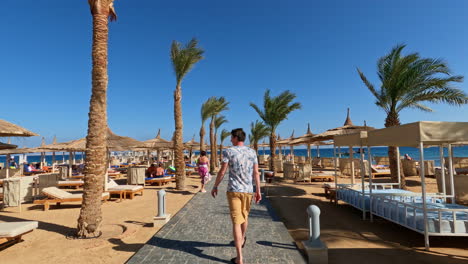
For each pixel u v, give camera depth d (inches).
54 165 818.8
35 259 168.9
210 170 861.2
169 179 577.6
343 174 704.4
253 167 152.1
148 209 319.3
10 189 321.1
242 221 146.7
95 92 217.9
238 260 145.4
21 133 299.4
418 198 282.2
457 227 183.8
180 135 486.9
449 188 313.0
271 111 705.0
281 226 232.8
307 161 927.0
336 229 238.8
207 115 810.2
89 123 216.8
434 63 421.1
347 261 167.3
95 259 167.8
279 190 468.4
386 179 608.7
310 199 387.2
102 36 221.1
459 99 428.1
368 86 510.0
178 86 492.7
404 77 433.7
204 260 156.6
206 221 249.9
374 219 273.4
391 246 195.0
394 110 472.4
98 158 216.7
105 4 224.8
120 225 245.4
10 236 183.3
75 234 214.4
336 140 349.7
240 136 154.7
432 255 177.5
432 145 293.7
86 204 211.9
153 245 183.6
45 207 323.0
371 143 266.7
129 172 528.4
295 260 157.1
